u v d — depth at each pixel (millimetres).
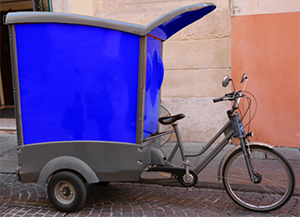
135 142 2777
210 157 2977
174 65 5496
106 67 2725
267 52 5051
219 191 3416
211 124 5457
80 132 2822
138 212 2881
